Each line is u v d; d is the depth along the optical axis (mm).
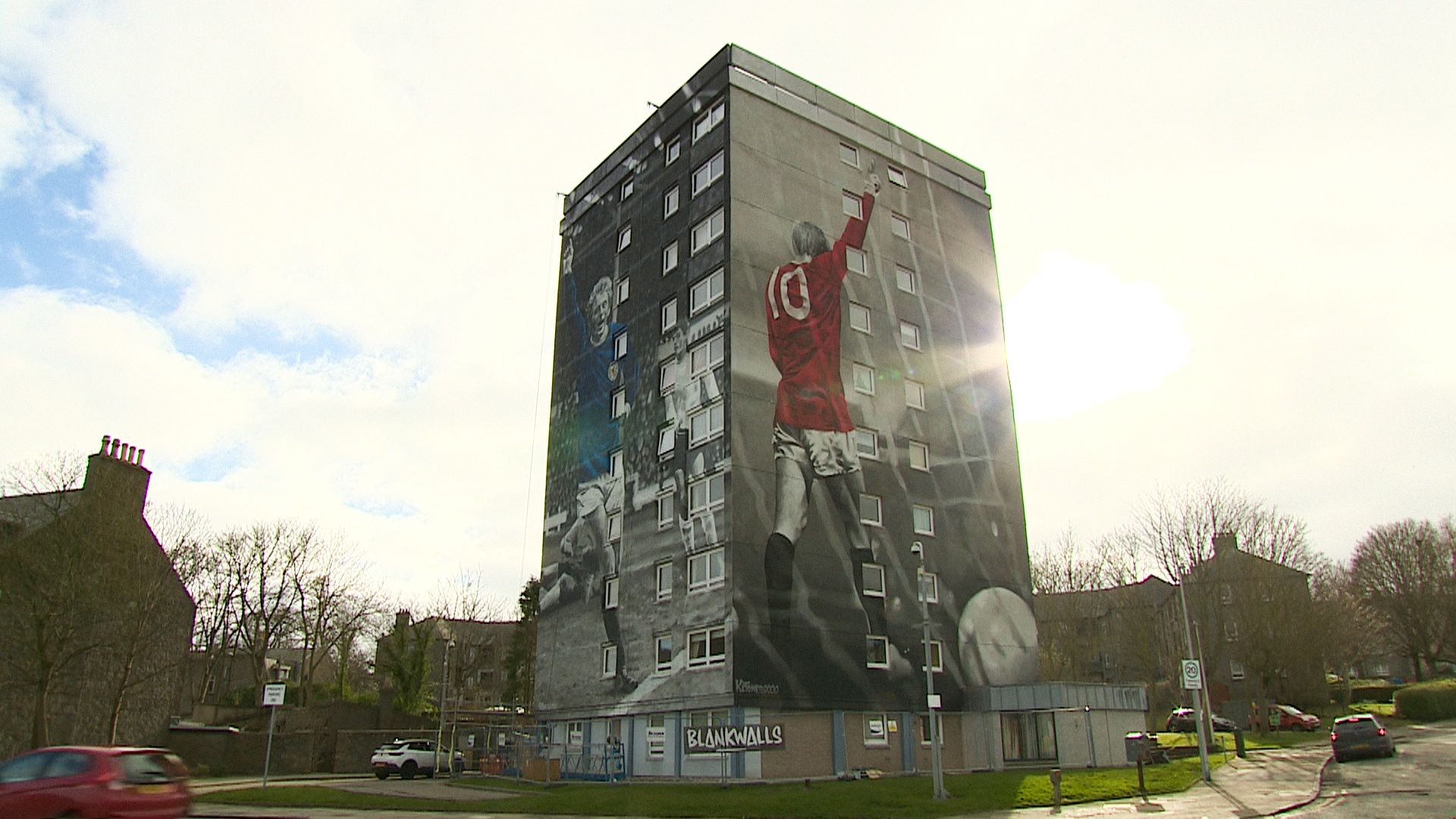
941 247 51594
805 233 46000
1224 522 62344
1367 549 86062
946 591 45000
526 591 77750
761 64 47500
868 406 45094
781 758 36969
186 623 55125
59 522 45250
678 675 40438
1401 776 30891
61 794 16172
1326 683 74938
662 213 49281
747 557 38969
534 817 26984
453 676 86938
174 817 17328
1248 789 29875
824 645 39750
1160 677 78312
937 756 29484
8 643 45906
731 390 41031
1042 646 71188
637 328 49219
